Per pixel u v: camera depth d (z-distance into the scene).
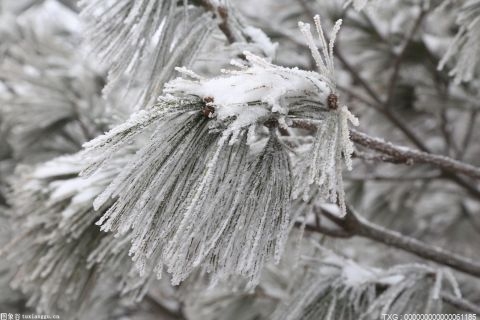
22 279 0.95
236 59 0.87
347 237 0.95
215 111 0.72
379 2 0.89
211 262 0.74
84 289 0.94
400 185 1.66
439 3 1.29
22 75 1.50
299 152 0.79
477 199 1.63
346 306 0.91
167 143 0.72
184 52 0.85
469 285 1.42
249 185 0.73
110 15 0.84
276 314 0.94
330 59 0.72
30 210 0.93
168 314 1.89
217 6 0.87
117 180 0.71
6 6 2.19
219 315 1.33
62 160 0.96
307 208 0.85
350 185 1.54
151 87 0.85
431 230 1.85
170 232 0.71
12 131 1.53
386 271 0.93
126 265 0.92
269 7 1.53
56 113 1.45
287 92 0.72
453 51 0.93
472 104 1.46
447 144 1.54
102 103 1.49
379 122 1.59
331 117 0.72
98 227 0.90
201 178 0.72
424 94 1.49
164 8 0.85
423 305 0.89
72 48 1.77
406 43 1.34
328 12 1.44
